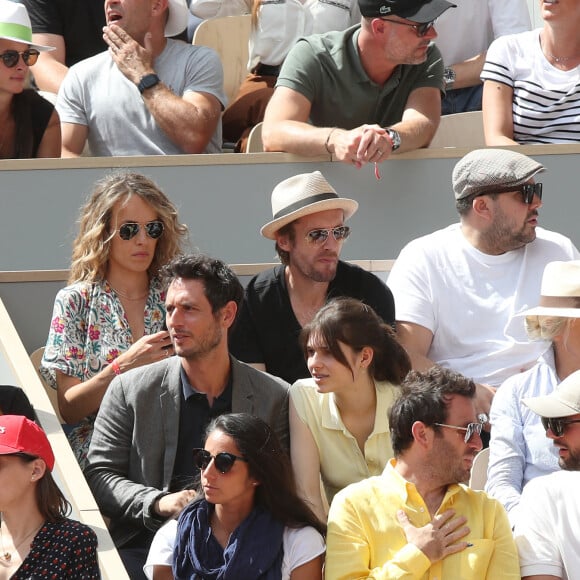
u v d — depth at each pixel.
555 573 13.80
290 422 16.36
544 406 14.48
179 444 16.30
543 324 17.06
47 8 27.45
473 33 28.02
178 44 24.89
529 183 19.58
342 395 16.03
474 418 13.91
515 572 13.66
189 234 22.17
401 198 22.62
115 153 24.02
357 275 19.17
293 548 13.77
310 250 18.67
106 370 17.38
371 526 13.77
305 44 23.22
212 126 24.08
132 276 18.67
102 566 14.31
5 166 21.72
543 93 24.05
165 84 24.38
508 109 24.30
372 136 21.66
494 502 13.95
